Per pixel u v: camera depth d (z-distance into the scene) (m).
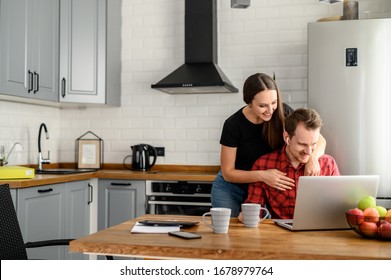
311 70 3.46
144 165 4.29
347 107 3.38
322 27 3.44
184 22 4.27
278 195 2.26
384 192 3.32
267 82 2.38
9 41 3.32
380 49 3.35
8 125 3.90
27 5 3.53
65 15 4.02
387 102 3.34
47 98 3.81
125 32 4.53
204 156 4.34
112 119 4.56
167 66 4.43
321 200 1.80
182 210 3.83
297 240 1.65
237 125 2.63
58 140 4.65
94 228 4.00
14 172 3.18
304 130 2.00
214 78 3.93
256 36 4.22
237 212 2.78
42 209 3.27
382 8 3.98
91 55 4.16
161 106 4.44
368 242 1.62
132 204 3.92
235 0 2.80
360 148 3.35
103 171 4.14
